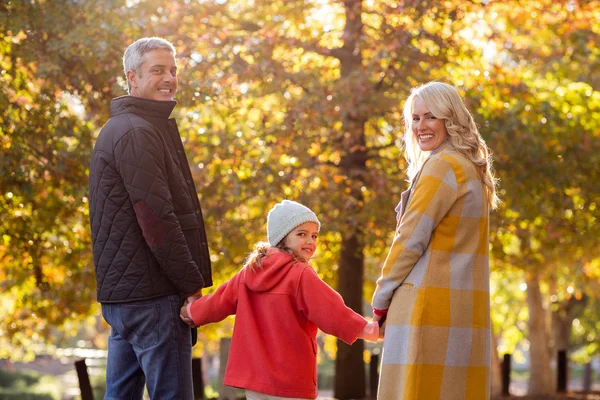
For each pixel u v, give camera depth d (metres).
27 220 10.00
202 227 3.86
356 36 10.36
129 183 3.53
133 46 3.78
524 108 11.27
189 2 9.76
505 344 24.55
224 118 10.77
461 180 3.38
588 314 25.77
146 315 3.61
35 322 12.80
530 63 13.42
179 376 3.64
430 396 3.29
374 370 11.71
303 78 10.05
